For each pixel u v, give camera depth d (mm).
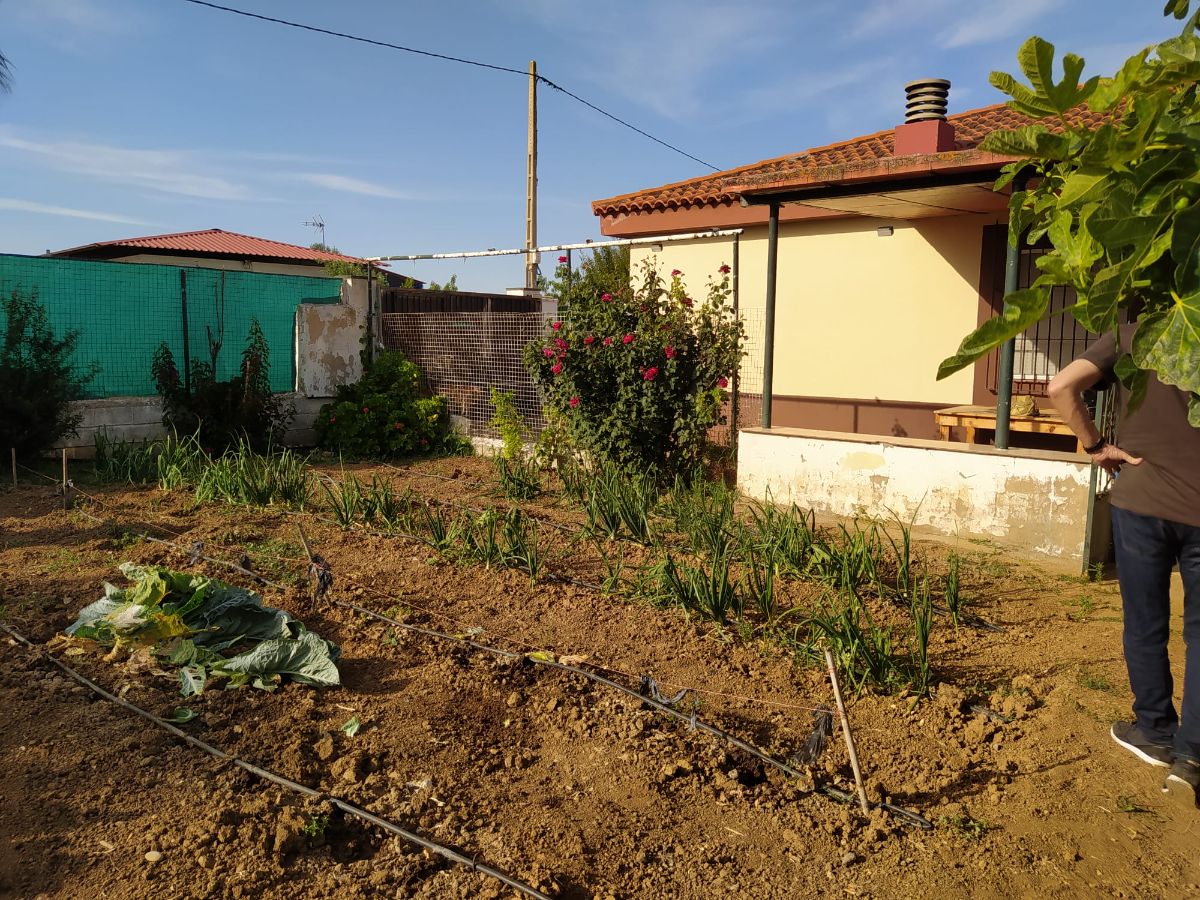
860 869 3143
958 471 7262
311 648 4668
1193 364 2271
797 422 11656
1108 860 3178
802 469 8305
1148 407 3404
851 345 11086
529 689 4574
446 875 3064
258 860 3088
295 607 5695
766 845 3279
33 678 4547
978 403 10047
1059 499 6703
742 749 3916
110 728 4023
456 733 4105
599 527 7637
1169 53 2590
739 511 8273
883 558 6793
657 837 3322
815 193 8297
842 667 4648
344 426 12305
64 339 10797
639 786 3658
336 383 13195
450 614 5672
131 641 4848
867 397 11008
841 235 11062
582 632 5375
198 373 11727
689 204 12289
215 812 3359
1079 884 3053
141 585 5039
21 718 4109
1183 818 3412
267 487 8727
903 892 3016
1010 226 3182
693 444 9109
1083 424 3529
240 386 11805
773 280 8750
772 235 8719
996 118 11234
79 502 8805
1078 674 4633
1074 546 6637
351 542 7391
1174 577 6367
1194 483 3307
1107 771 3721
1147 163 2377
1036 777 3709
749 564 5941
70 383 10805
